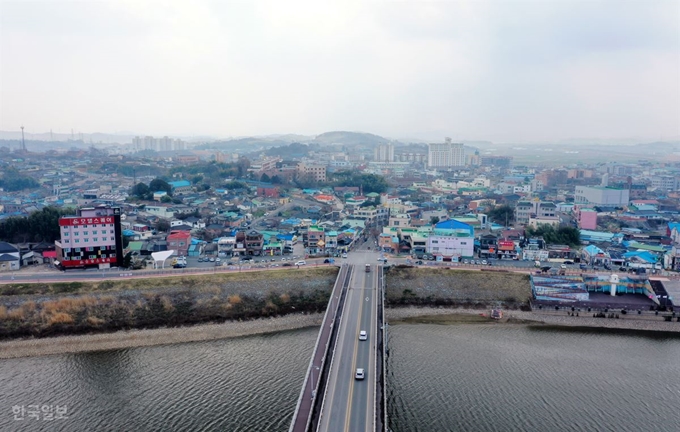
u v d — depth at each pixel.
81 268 133.88
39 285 118.25
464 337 109.56
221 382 86.56
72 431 71.75
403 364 94.31
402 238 170.88
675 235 176.12
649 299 126.00
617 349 103.94
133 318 111.12
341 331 93.25
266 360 95.94
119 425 73.19
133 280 123.19
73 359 97.25
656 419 75.81
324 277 132.12
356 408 67.06
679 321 116.94
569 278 129.88
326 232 167.25
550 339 109.06
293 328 114.44
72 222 132.00
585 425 73.69
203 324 112.06
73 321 108.31
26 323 106.56
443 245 155.00
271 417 75.00
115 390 83.94
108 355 99.19
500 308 124.56
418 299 127.56
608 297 127.81
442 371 91.25
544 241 165.25
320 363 80.75
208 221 197.00
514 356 99.12
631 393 84.06
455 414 76.00
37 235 159.00
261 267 138.38
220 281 125.44
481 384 86.12
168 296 118.31
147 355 98.94
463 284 132.00
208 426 72.75
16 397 82.06
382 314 102.06
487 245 156.50
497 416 75.62
